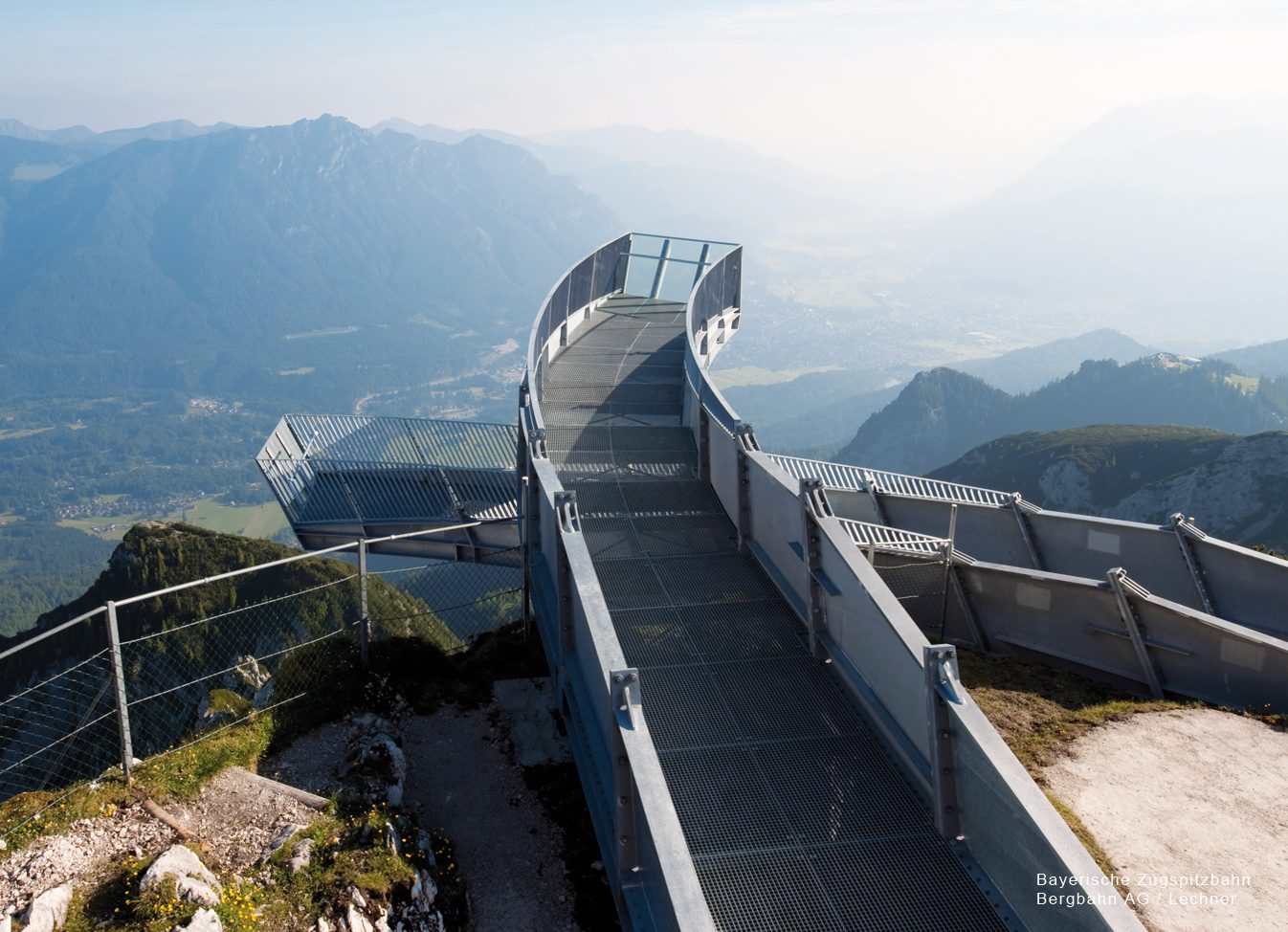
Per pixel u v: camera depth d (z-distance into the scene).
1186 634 10.37
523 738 10.77
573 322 23.64
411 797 9.67
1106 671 11.13
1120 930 4.81
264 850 7.76
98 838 7.56
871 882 6.41
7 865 7.12
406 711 11.04
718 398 12.98
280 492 19.36
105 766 8.90
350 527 19.52
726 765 7.65
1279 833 7.39
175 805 8.22
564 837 9.18
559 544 9.66
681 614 10.04
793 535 9.83
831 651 8.82
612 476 13.85
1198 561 12.86
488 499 18.62
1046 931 5.58
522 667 12.25
